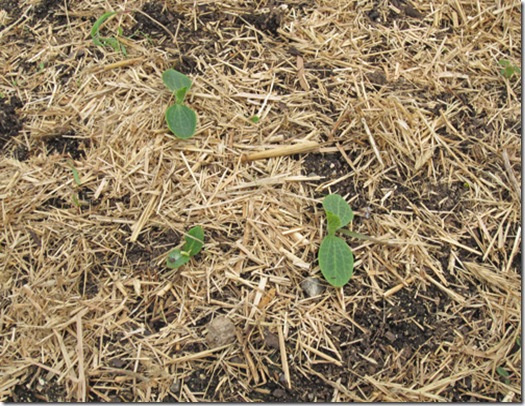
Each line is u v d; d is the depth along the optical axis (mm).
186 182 905
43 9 1024
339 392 838
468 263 888
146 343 850
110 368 842
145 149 919
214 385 841
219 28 1002
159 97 945
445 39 1015
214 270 872
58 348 852
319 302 865
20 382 846
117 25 1002
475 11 1044
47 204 908
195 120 916
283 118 939
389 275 880
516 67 998
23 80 976
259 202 899
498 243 899
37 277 875
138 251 884
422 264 886
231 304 860
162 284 870
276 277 870
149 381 839
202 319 859
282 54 983
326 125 943
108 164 918
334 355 850
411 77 978
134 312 864
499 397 842
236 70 968
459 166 933
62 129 936
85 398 835
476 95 978
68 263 879
